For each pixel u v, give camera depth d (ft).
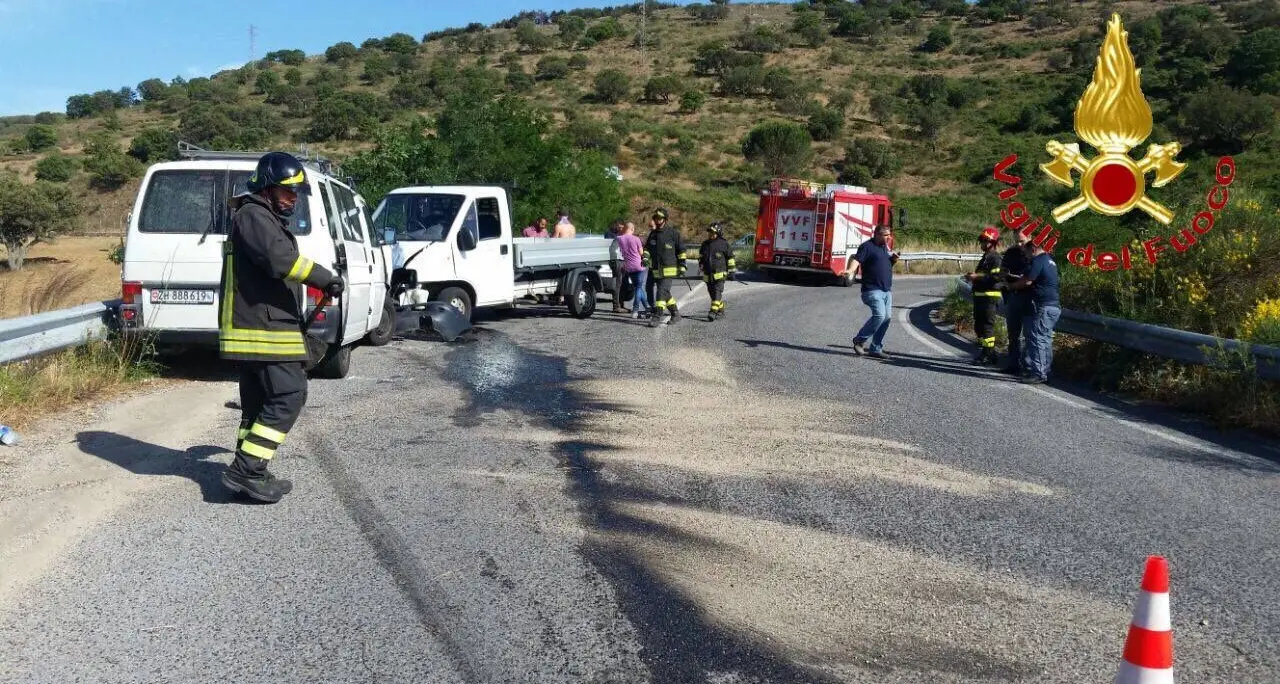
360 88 325.42
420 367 34.47
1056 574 15.94
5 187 127.65
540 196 76.84
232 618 13.47
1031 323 35.78
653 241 51.06
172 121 296.10
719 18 410.52
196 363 33.01
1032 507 19.58
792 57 323.37
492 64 343.05
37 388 25.25
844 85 284.00
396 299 42.19
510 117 76.54
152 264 29.30
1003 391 33.55
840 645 13.12
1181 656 13.15
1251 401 27.78
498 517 17.99
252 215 17.31
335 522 17.48
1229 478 22.26
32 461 20.40
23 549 15.69
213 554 15.79
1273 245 39.70
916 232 153.89
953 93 255.29
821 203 88.48
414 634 13.10
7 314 35.19
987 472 22.16
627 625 13.53
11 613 13.44
